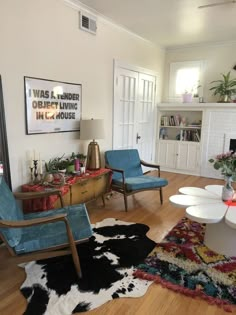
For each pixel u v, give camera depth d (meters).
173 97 5.64
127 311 1.69
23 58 2.63
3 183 2.16
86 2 3.15
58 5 2.95
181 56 5.41
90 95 3.63
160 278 1.99
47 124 3.01
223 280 1.98
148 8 3.30
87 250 2.38
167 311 1.70
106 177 3.44
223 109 4.75
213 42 4.94
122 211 3.37
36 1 2.68
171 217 3.20
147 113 5.23
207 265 2.17
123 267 2.13
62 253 1.96
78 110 3.45
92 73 3.62
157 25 3.95
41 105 2.90
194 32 4.30
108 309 1.70
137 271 2.08
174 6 3.22
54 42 2.96
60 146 3.24
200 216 2.17
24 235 1.96
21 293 1.84
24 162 2.79
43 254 1.91
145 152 5.34
